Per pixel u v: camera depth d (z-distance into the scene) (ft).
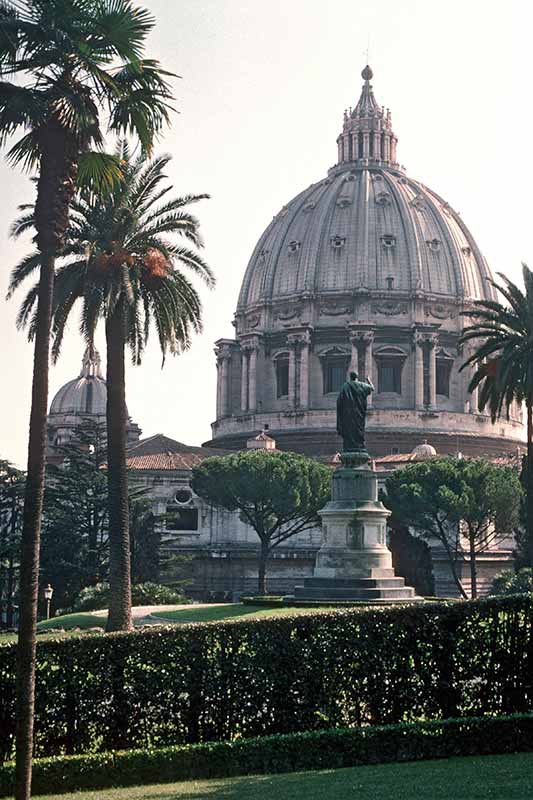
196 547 372.58
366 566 173.17
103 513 282.36
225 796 64.54
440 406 491.72
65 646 75.77
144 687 76.89
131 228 159.84
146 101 78.18
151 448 410.93
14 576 299.99
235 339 536.42
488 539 359.05
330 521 176.65
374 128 561.43
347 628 81.66
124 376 160.86
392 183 532.73
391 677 81.35
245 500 312.71
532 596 84.99
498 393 216.74
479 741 77.82
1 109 72.43
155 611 217.36
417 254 500.33
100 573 267.18
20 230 154.71
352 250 501.97
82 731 75.15
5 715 73.05
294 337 486.79
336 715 80.18
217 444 504.43
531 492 214.28
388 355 484.74
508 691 82.69
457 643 82.58
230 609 202.08
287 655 80.18
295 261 513.04
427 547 277.64
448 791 61.72
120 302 157.07
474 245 540.52
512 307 224.53
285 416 480.23
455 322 501.97
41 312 71.20
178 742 77.25
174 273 164.96
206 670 78.54
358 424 180.86
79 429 297.53
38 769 70.54
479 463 317.63
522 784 63.05
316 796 62.28
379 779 67.00
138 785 72.13
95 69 72.90
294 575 364.99
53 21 72.59
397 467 378.94
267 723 79.05
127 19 72.79
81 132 74.38
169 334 164.25
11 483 317.01
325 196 530.68
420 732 77.20
